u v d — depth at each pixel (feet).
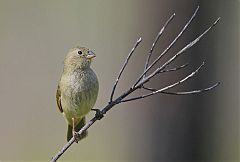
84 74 34.01
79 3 72.08
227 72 58.08
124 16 67.36
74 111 34.27
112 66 67.41
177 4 42.47
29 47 69.77
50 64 67.72
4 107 63.31
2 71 66.49
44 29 71.36
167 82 42.06
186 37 41.91
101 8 71.56
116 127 61.11
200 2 42.22
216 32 42.98
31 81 65.31
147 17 43.62
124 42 66.74
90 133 61.36
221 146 56.85
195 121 42.73
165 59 41.93
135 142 44.80
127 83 45.98
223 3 48.55
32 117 62.64
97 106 61.21
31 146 60.34
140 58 44.19
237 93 60.03
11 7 71.87
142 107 43.47
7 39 70.38
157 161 43.24
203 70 42.37
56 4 72.02
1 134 61.36
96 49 69.97
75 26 71.46
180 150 42.83
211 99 42.88
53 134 61.00
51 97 63.67
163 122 42.93
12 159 60.08
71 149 59.98
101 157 60.03
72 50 34.30
